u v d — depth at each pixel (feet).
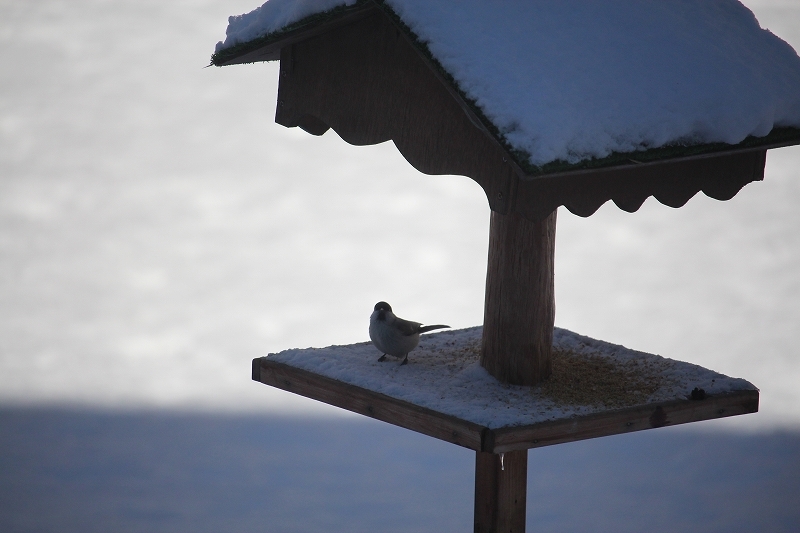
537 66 17.83
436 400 20.16
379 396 20.56
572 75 17.94
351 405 21.11
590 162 16.74
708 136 18.45
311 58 21.33
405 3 18.16
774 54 21.21
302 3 19.74
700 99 18.71
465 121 18.48
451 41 17.79
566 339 25.71
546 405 20.18
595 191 18.58
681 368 23.04
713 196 20.68
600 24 19.52
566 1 19.89
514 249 21.81
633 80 18.54
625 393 21.21
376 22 19.95
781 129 19.66
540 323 21.95
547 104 16.99
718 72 19.54
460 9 18.44
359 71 20.39
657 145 17.74
